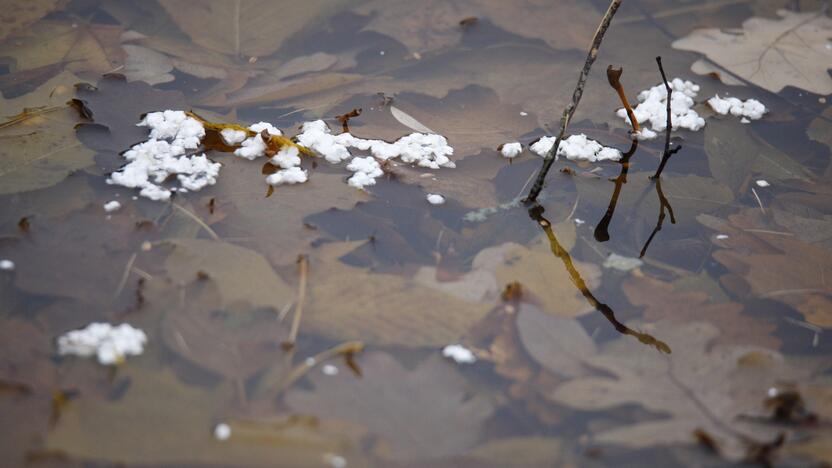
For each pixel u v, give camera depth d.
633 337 1.48
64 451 1.18
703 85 2.27
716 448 1.24
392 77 2.25
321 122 1.99
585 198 1.85
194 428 1.24
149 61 2.19
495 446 1.25
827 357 1.45
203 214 1.68
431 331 1.46
